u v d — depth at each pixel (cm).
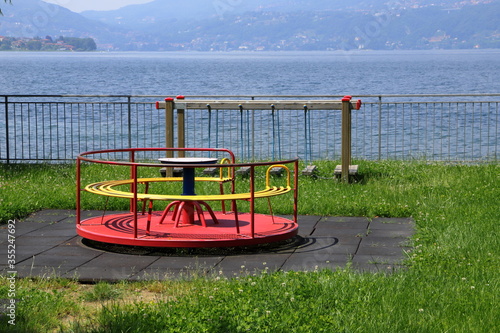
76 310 559
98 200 1047
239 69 12181
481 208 959
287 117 3122
